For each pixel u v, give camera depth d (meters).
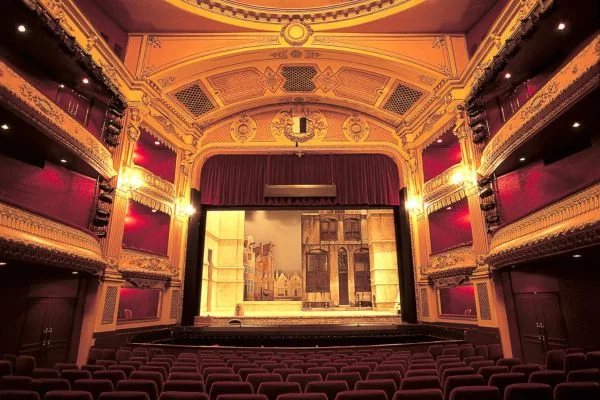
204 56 12.00
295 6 12.13
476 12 11.12
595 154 8.02
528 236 7.60
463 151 11.30
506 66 9.16
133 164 11.47
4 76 6.50
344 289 28.23
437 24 11.68
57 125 7.96
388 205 15.02
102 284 9.73
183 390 3.97
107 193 10.36
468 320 11.24
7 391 3.28
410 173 14.66
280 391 3.90
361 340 11.98
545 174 9.18
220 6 11.48
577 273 8.53
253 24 11.91
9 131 7.71
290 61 12.91
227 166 15.25
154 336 11.22
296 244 30.33
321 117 15.56
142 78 11.52
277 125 15.44
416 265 13.94
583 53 6.41
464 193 11.50
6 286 8.34
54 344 8.94
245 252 29.39
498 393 3.23
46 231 7.19
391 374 4.60
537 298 9.12
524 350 9.27
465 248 11.27
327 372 5.17
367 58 12.37
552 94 7.21
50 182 9.32
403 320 14.14
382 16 11.40
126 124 11.23
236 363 5.97
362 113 15.52
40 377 4.74
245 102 14.79
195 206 14.46
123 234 11.59
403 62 11.95
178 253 13.60
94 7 10.62
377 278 24.92
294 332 11.72
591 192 5.88
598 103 6.71
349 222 29.77
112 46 11.29
